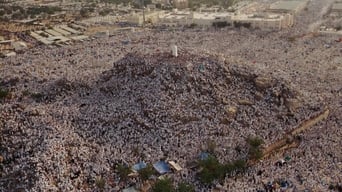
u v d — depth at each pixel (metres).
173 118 120.44
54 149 101.81
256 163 106.38
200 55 149.62
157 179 96.56
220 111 125.19
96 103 134.50
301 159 107.38
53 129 112.38
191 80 133.88
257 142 109.12
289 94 136.75
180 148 109.88
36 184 89.88
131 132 115.94
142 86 136.25
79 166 99.19
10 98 148.75
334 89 159.12
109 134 114.62
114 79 148.25
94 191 92.44
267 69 169.62
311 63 195.12
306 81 167.50
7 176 96.25
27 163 97.75
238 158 106.06
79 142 108.31
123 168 98.75
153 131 116.12
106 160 103.25
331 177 98.25
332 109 139.25
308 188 93.62
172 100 126.88
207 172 97.12
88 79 156.50
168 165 103.19
